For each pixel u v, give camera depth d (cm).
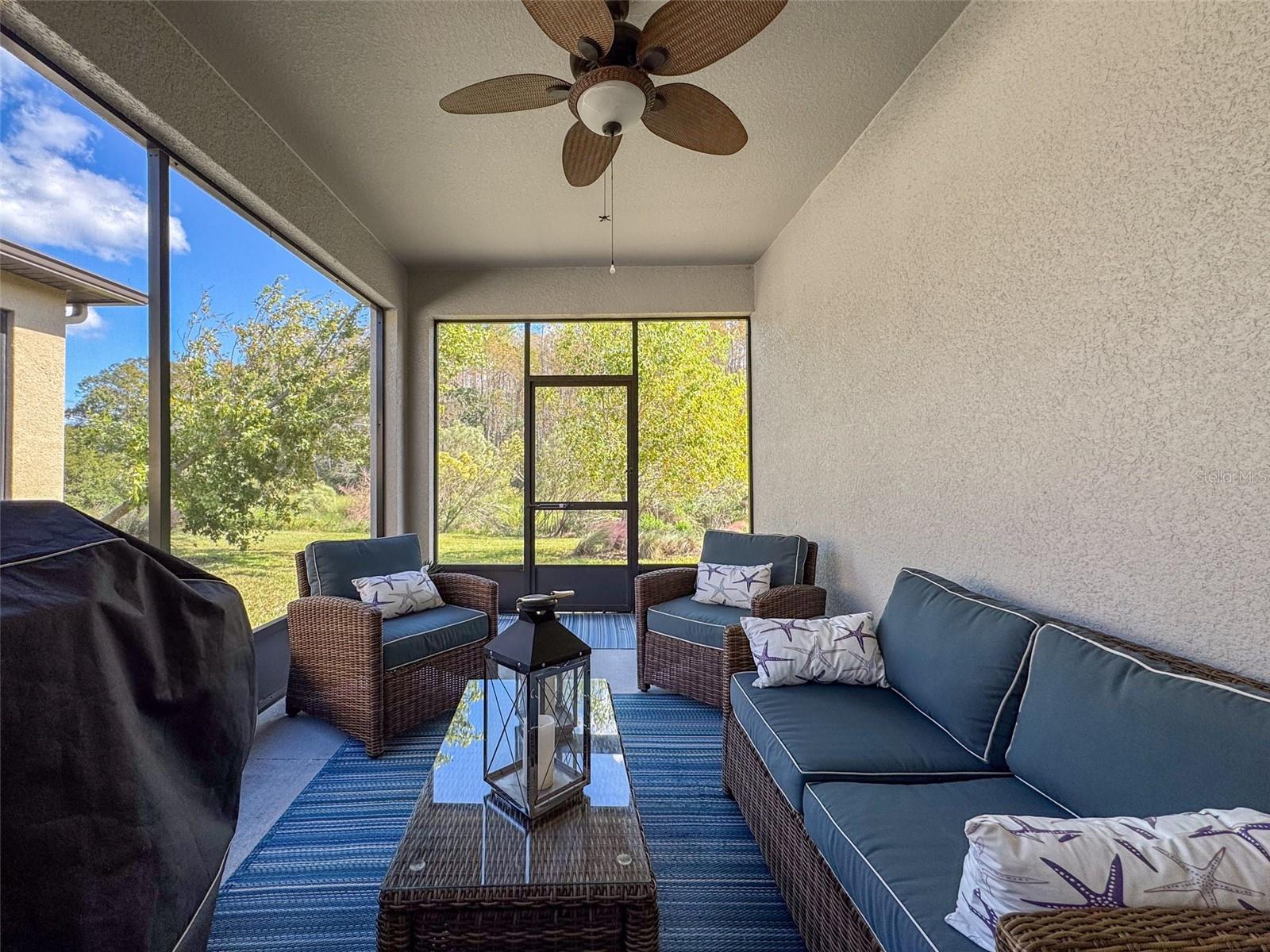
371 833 181
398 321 421
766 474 418
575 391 465
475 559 462
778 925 145
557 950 103
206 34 198
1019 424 172
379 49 206
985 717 143
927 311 218
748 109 248
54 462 173
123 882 76
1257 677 109
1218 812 82
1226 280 114
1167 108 125
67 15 155
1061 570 156
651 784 212
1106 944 64
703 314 453
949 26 201
